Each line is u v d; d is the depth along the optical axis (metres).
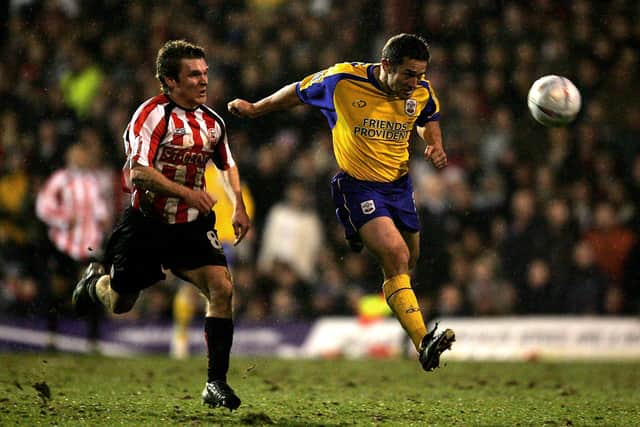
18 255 39.44
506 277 41.72
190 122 18.17
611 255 42.47
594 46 51.59
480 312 39.91
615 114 49.84
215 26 53.47
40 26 53.72
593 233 42.78
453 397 22.38
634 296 42.28
